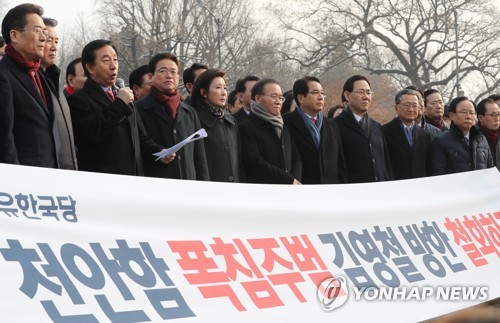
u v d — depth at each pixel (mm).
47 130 5168
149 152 6023
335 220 5527
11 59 5152
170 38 40312
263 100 7066
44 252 4035
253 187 5102
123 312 4141
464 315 6605
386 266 5637
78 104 5789
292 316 4852
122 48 40625
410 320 5539
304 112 7484
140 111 6270
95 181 4387
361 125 7789
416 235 6070
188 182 4781
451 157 8219
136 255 4363
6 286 3832
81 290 4055
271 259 4969
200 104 6746
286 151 7121
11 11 5195
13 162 4832
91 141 5598
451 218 6449
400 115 8250
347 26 44938
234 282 4680
